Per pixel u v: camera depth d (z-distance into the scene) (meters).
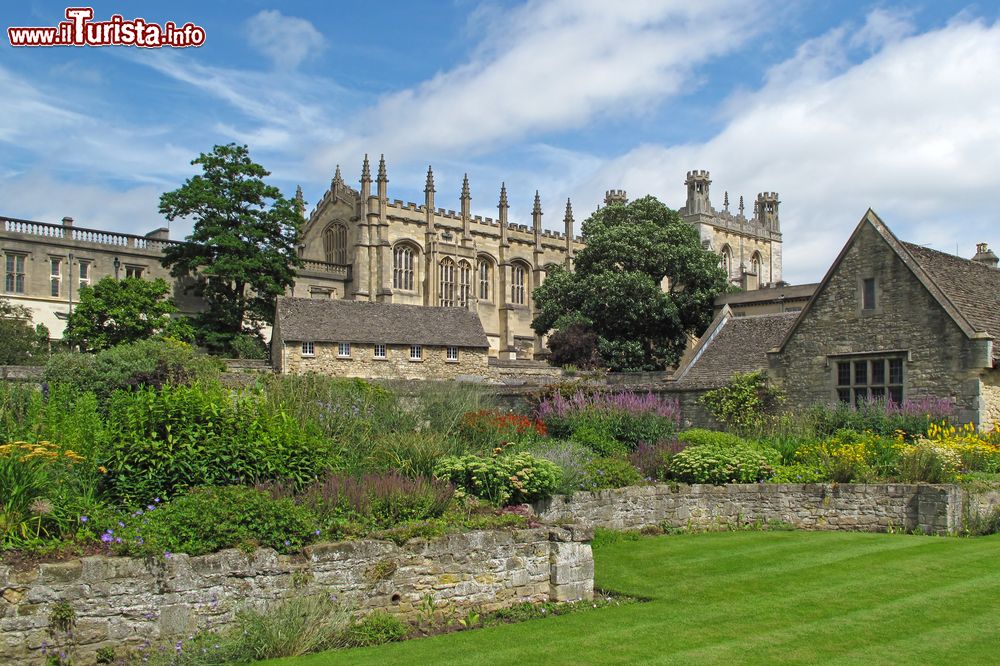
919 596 13.12
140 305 51.09
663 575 15.11
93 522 11.36
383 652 10.84
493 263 91.94
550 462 17.88
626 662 10.40
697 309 66.88
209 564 11.21
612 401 28.88
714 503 20.16
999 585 13.66
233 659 10.47
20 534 10.91
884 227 27.20
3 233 58.84
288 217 62.03
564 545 13.67
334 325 47.59
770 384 29.72
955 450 21.45
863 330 27.50
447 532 13.02
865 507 19.33
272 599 11.55
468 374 50.28
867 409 25.56
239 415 15.47
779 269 125.25
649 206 71.62
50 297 60.59
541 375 51.91
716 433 24.23
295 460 15.12
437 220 87.06
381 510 13.64
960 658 10.38
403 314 50.69
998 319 26.53
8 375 31.42
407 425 23.16
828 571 14.90
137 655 10.48
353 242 83.31
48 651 10.16
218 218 59.97
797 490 20.02
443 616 12.52
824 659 10.41
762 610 12.71
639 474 20.80
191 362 32.19
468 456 17.67
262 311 61.03
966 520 18.61
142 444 13.73
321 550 11.96
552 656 10.62
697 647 10.97
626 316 62.91
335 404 21.78
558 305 67.00
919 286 26.19
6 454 11.99
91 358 30.70
